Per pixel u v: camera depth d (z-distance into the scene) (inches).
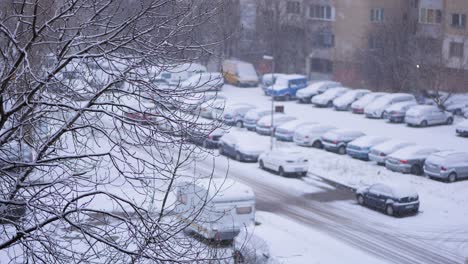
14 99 326.0
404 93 2178.9
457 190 1368.1
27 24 322.0
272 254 760.3
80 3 319.3
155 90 310.3
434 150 1515.7
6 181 306.2
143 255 288.2
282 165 1485.0
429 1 2263.8
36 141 326.3
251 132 1910.7
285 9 2593.5
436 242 1085.8
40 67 320.5
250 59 2637.8
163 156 356.2
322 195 1350.9
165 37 309.3
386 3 2368.4
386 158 1528.1
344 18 2491.4
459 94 2170.3
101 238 292.7
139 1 336.5
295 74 2511.1
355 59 2447.1
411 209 1222.3
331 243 1044.5
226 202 968.3
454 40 2204.7
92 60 320.5
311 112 2114.9
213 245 460.1
